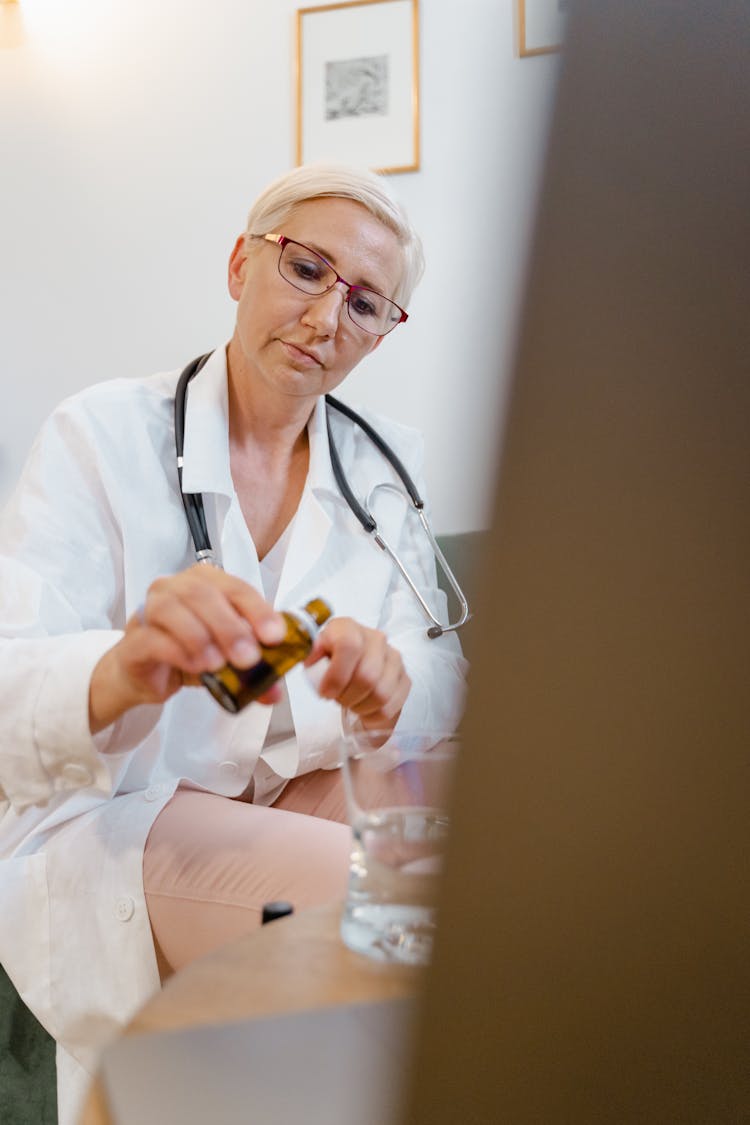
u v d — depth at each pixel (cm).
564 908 26
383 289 143
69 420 138
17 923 116
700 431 24
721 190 23
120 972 112
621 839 26
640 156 23
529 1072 27
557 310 24
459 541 191
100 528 135
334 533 155
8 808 125
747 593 24
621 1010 26
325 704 138
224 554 140
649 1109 27
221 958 57
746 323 23
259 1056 45
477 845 26
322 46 235
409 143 229
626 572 24
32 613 118
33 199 250
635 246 23
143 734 108
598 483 24
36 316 250
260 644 76
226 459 142
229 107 240
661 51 23
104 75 247
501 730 25
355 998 51
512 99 223
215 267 242
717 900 26
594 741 25
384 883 57
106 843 116
